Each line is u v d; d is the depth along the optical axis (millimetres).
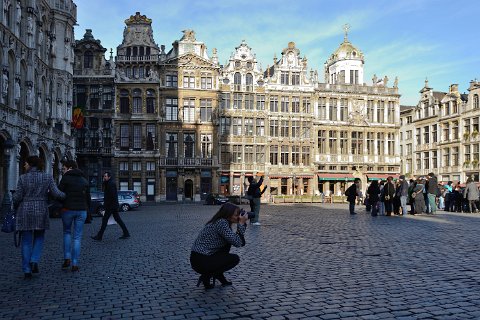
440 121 71312
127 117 61094
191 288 8445
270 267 10250
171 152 62562
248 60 65688
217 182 63531
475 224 19594
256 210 20312
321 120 68062
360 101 69750
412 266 10070
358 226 19172
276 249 12906
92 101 60688
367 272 9516
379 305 7043
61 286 8805
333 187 69062
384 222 20984
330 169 68188
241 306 7145
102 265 10938
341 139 68938
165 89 62188
